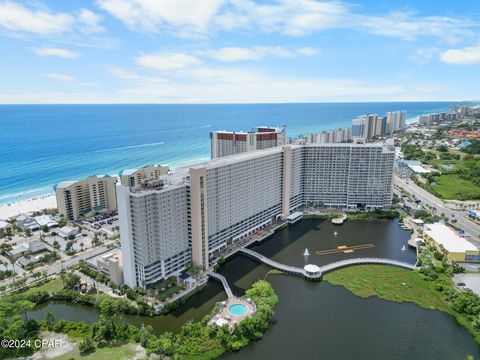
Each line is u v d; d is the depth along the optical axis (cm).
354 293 15262
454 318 13575
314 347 11881
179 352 11238
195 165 17750
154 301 14125
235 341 11900
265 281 16175
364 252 19350
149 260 14812
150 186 14975
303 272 16650
